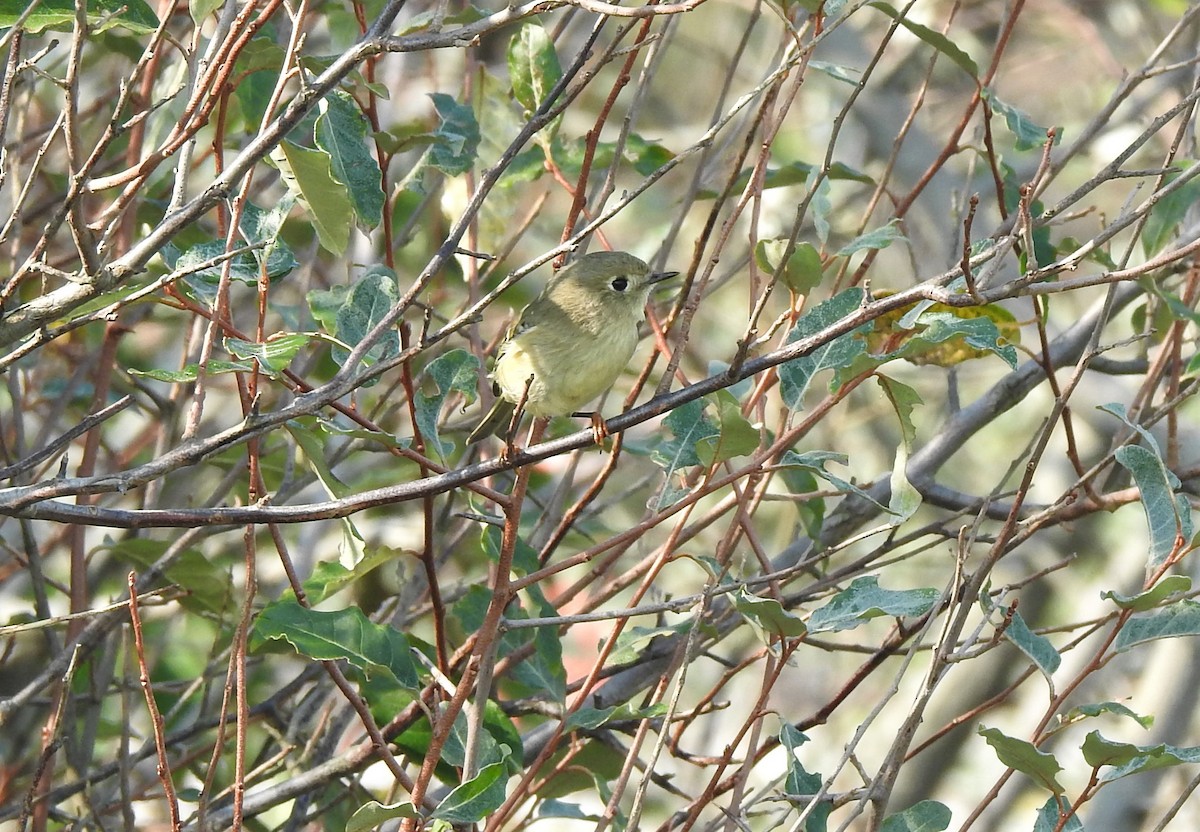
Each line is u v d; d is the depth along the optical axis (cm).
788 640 770
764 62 1673
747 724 648
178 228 550
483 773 613
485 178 586
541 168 927
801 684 1703
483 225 942
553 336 814
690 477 824
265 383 1119
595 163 935
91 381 1110
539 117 586
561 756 830
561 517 950
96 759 1120
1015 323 826
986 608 632
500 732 752
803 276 729
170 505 1088
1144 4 1625
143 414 1272
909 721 584
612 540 656
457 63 1341
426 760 630
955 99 1734
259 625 668
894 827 664
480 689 650
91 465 851
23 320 555
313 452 659
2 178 555
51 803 809
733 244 1547
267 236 673
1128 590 1266
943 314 678
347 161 712
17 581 1222
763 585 788
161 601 865
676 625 765
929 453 935
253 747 1135
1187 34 1332
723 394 645
